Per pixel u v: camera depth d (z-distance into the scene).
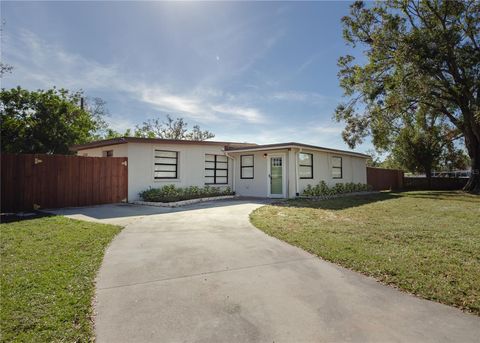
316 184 15.97
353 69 19.59
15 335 2.46
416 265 4.22
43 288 3.38
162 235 6.17
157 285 3.63
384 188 24.02
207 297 3.31
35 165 10.07
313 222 7.53
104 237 5.84
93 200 11.29
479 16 16.80
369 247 5.15
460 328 2.67
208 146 15.18
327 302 3.20
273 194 14.79
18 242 5.38
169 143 13.35
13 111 18.84
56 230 6.43
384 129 20.81
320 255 4.81
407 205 11.32
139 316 2.88
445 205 11.34
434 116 22.41
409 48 15.80
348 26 19.31
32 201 9.97
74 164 10.90
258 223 7.35
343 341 2.48
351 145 20.70
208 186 14.84
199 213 9.09
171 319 2.83
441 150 24.19
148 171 12.83
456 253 4.78
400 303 3.17
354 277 3.92
